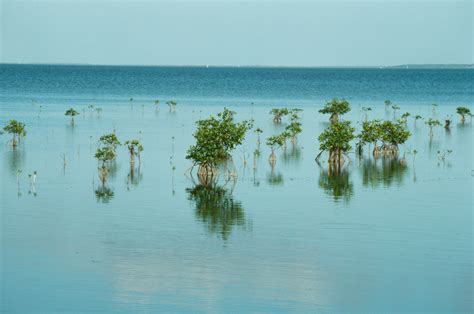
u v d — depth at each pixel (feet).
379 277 131.54
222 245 149.48
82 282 126.82
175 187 207.00
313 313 114.73
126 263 137.18
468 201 193.16
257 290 124.06
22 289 123.24
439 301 120.26
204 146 220.64
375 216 175.22
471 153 285.02
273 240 153.79
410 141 323.16
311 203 188.96
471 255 144.36
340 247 148.87
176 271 133.18
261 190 205.46
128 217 170.91
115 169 233.14
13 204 182.19
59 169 231.30
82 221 167.12
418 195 200.64
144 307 116.26
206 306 116.88
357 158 268.00
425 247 149.59
